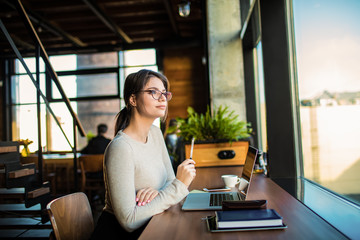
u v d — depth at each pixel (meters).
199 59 7.84
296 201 1.30
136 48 7.52
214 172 2.23
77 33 7.07
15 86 8.02
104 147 5.28
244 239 0.88
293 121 2.03
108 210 1.31
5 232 2.84
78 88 8.00
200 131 2.70
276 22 2.07
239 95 4.12
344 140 1.32
